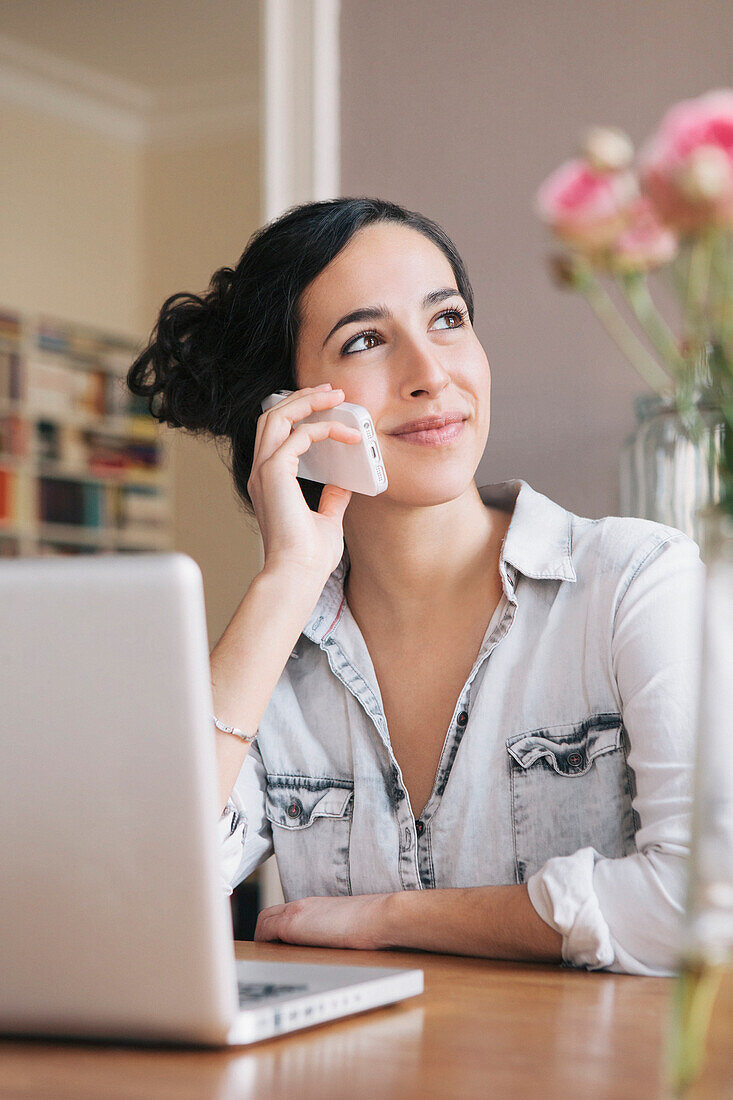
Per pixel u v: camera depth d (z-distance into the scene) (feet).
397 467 4.60
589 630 4.46
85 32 15.56
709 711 1.86
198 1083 2.14
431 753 4.73
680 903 3.30
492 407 6.16
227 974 2.29
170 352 5.33
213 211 17.16
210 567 16.79
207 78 16.72
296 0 6.58
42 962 2.33
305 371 4.91
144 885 2.25
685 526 5.20
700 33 5.80
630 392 5.87
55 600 2.24
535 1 6.14
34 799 2.27
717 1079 1.83
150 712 2.21
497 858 4.50
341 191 6.54
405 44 6.40
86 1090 2.11
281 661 4.01
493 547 4.81
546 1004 2.80
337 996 2.56
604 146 1.93
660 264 2.00
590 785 4.42
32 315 16.44
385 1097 2.04
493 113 6.21
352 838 4.69
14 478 16.10
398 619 4.81
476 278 6.22
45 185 16.65
